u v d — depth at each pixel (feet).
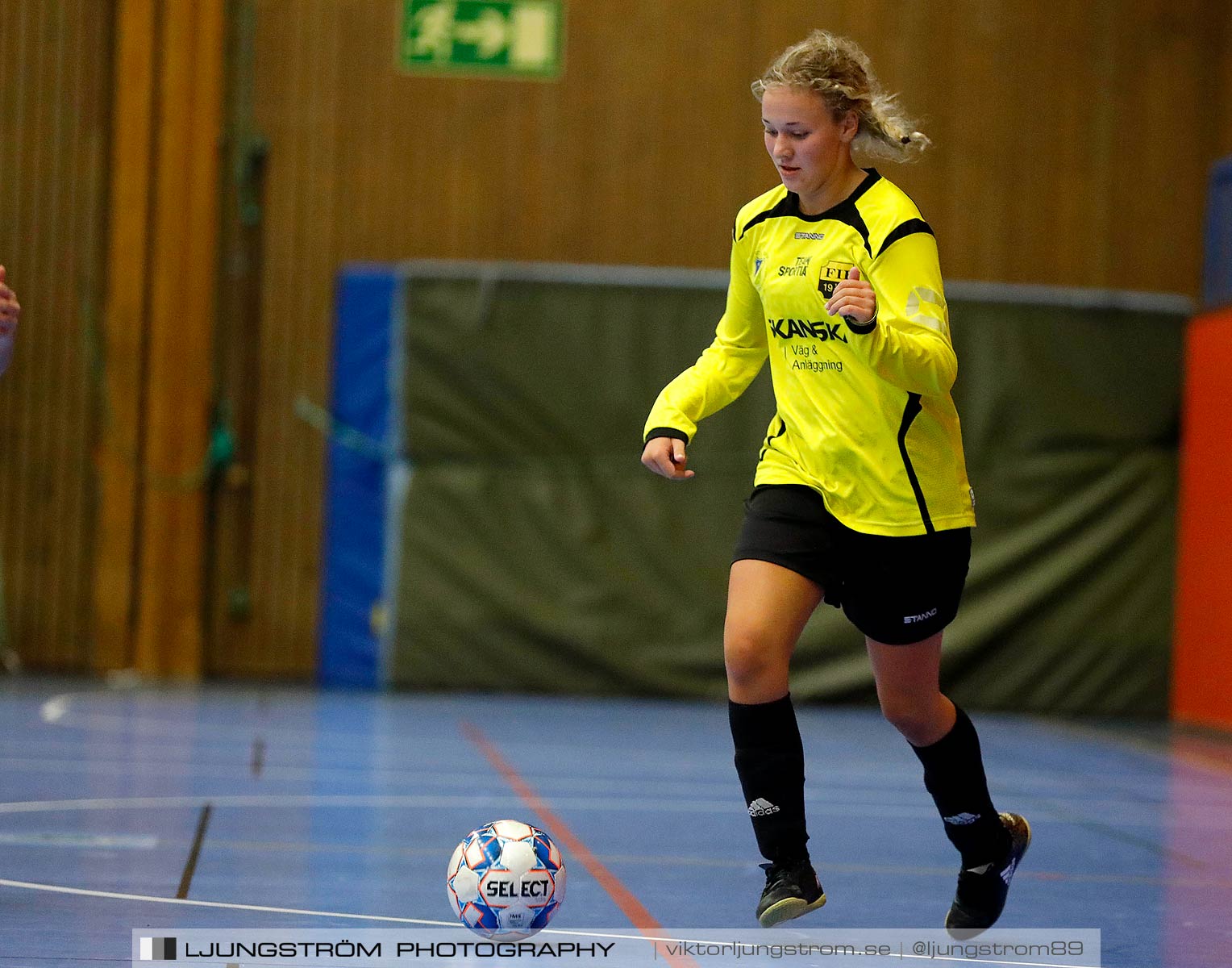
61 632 118.73
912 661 35.91
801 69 33.35
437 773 72.38
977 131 124.36
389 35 121.39
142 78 118.83
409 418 119.75
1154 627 121.60
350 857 48.32
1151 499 122.11
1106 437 122.11
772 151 34.04
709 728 101.30
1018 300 122.01
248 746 79.71
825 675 118.83
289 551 120.37
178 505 119.03
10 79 119.03
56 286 118.93
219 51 119.55
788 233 35.01
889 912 42.57
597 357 120.67
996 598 120.37
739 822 60.18
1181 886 48.37
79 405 119.03
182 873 44.55
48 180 119.03
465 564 119.65
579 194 122.42
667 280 121.08
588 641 119.55
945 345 32.86
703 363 37.88
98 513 118.93
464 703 111.45
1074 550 121.29
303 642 120.47
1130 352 122.52
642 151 122.72
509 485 120.16
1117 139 125.29
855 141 34.58
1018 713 120.47
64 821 53.67
